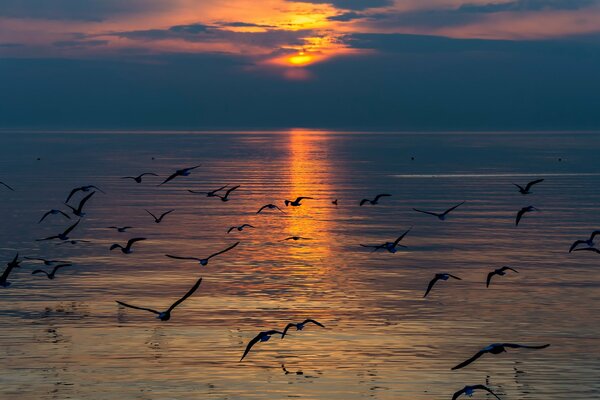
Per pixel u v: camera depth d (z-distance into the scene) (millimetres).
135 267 104312
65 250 116500
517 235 133000
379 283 95438
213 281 96438
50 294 88750
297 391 60969
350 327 76625
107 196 196375
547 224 146500
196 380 63031
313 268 104375
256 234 133750
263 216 157875
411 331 75438
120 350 69688
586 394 60531
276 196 196125
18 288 91188
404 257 112375
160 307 83688
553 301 86688
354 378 63500
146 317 79812
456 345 71438
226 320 79062
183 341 72188
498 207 173750
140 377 63469
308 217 156250
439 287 93375
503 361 67312
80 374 63969
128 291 90750
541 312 82125
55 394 60062
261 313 81688
